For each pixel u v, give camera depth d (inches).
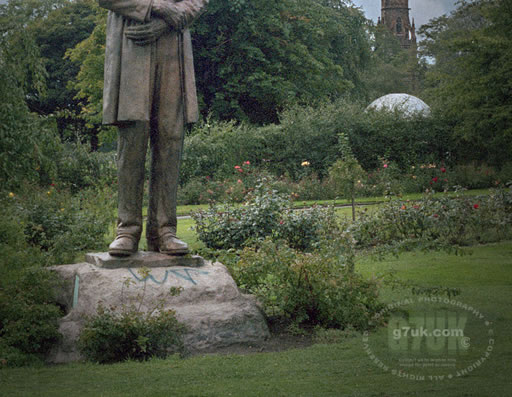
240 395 154.6
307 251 438.9
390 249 277.1
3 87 539.2
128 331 202.5
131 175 247.0
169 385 166.4
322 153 1114.1
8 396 158.2
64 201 470.9
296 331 232.1
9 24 569.6
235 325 220.2
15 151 519.5
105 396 156.5
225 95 1366.9
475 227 474.6
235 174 1029.8
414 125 1172.5
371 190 928.3
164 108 248.1
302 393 155.2
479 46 1015.0
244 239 448.5
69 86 1446.9
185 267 243.8
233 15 1349.7
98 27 1327.5
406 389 156.9
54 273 240.7
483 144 1165.7
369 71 2237.9
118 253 241.1
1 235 251.9
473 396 149.9
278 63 1357.0
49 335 208.7
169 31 245.4
